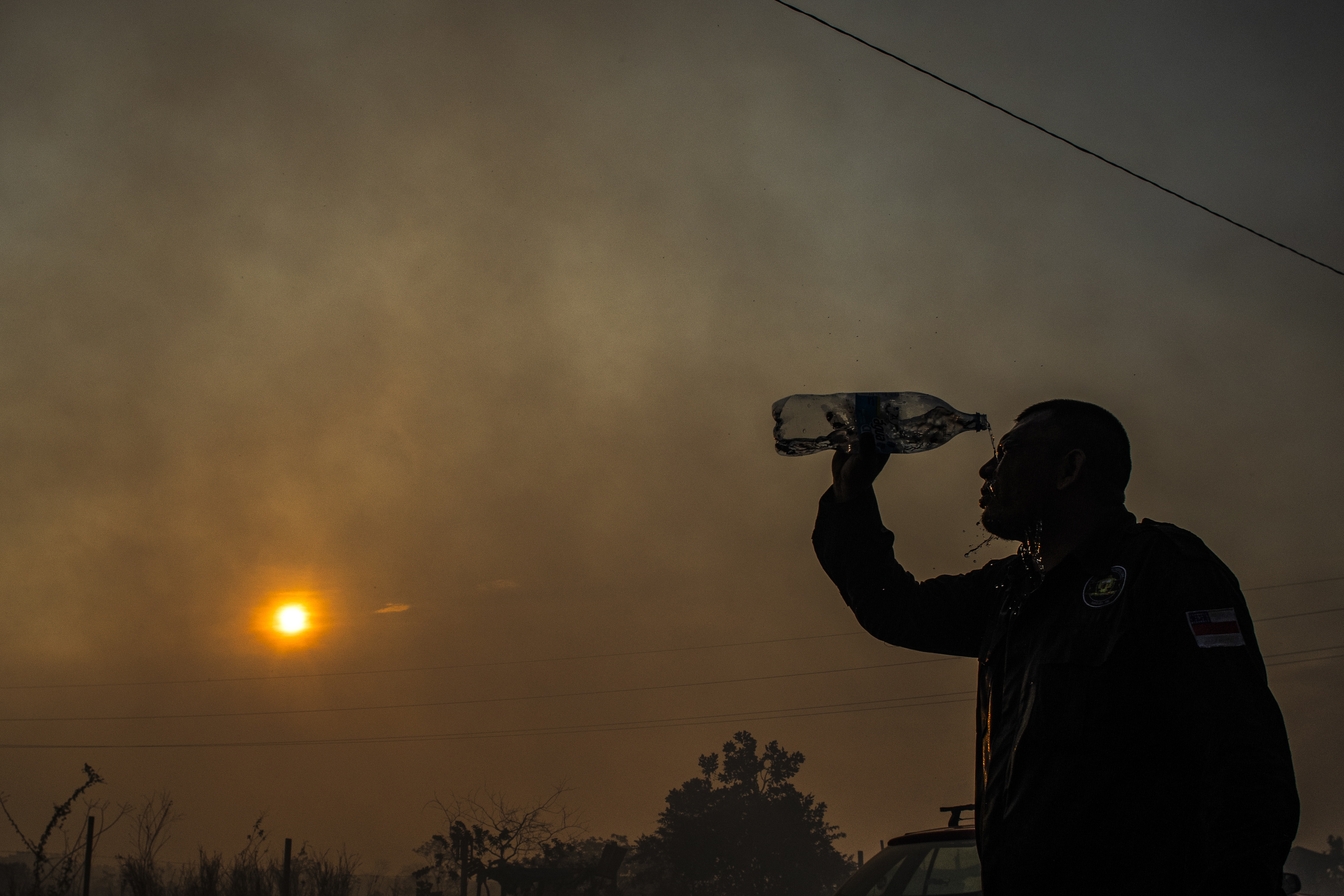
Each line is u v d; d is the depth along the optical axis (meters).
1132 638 1.59
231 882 15.32
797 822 29.98
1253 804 1.38
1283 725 1.50
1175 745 1.55
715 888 29.08
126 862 15.07
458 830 20.61
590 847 26.50
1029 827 1.60
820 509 2.30
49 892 14.98
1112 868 1.53
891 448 2.43
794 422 2.44
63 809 15.37
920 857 5.17
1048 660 1.67
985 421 2.52
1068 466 1.89
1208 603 1.54
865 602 2.21
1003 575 2.15
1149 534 1.69
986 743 1.82
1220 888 1.36
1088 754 1.58
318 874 16.14
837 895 5.34
